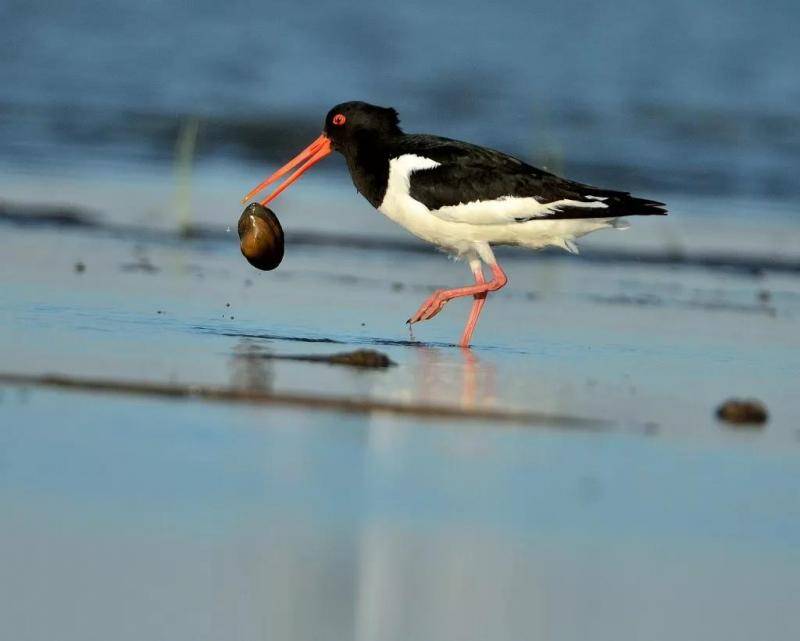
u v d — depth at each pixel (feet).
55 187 74.43
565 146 96.84
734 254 70.08
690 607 26.05
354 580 26.35
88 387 36.73
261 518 28.66
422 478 31.58
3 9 131.75
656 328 52.47
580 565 27.50
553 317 54.03
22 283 51.57
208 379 38.29
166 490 29.78
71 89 105.60
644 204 51.08
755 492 31.86
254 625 24.75
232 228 68.23
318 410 36.19
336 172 86.33
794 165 94.84
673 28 148.46
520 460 33.32
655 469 33.22
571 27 146.51
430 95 113.39
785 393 41.88
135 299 50.34
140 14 135.74
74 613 24.72
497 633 24.85
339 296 55.21
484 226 50.78
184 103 103.65
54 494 29.17
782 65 134.00
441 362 43.75
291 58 124.06
